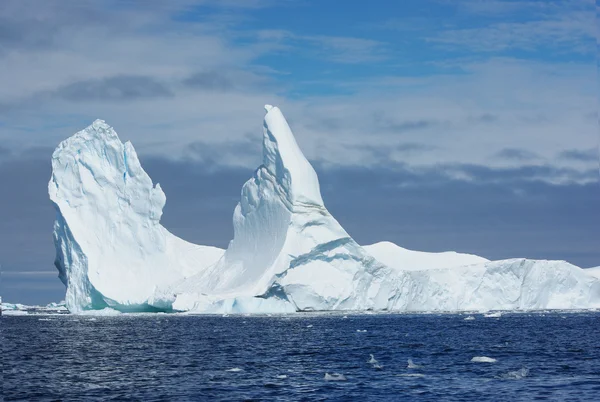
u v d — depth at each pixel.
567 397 43.44
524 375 51.56
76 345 75.38
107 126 133.62
